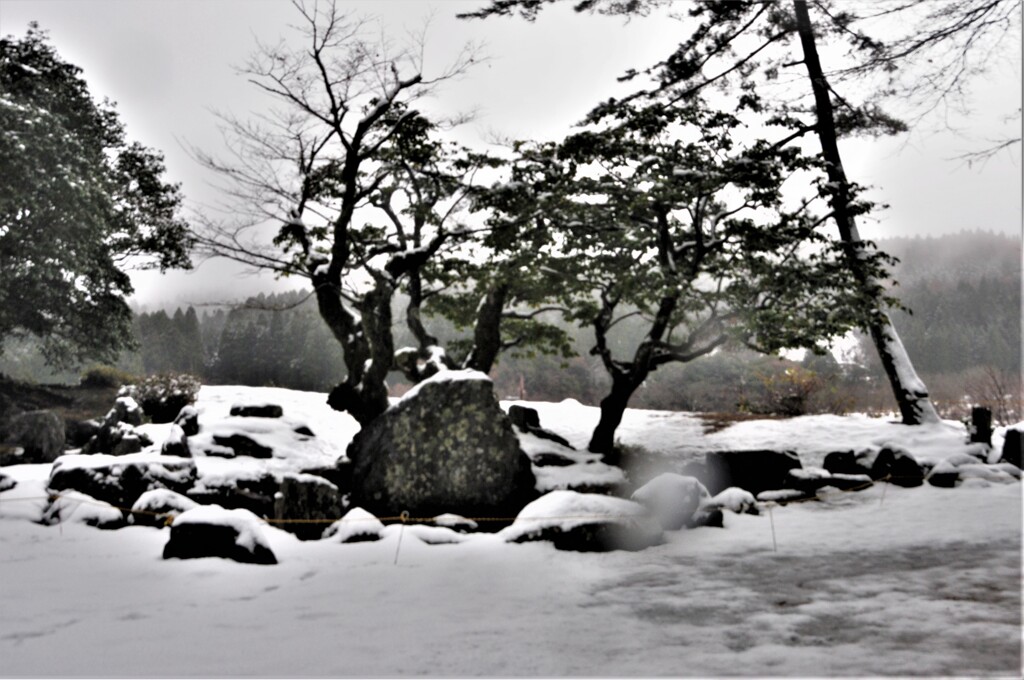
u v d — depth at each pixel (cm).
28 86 2620
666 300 1530
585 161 1538
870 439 1781
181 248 1587
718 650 471
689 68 2016
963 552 770
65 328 2862
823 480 1283
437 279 1750
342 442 1576
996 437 1783
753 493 1326
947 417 2758
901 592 606
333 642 505
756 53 2070
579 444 1742
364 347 1399
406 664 455
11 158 2222
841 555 783
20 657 473
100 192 2528
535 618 564
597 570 743
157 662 462
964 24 1037
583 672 435
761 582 669
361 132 1354
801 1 1762
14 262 2408
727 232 1532
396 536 880
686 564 762
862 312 1512
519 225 1512
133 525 966
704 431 1888
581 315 1620
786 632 506
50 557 798
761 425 1948
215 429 1411
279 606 609
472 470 1103
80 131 2788
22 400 2797
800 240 1551
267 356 5194
